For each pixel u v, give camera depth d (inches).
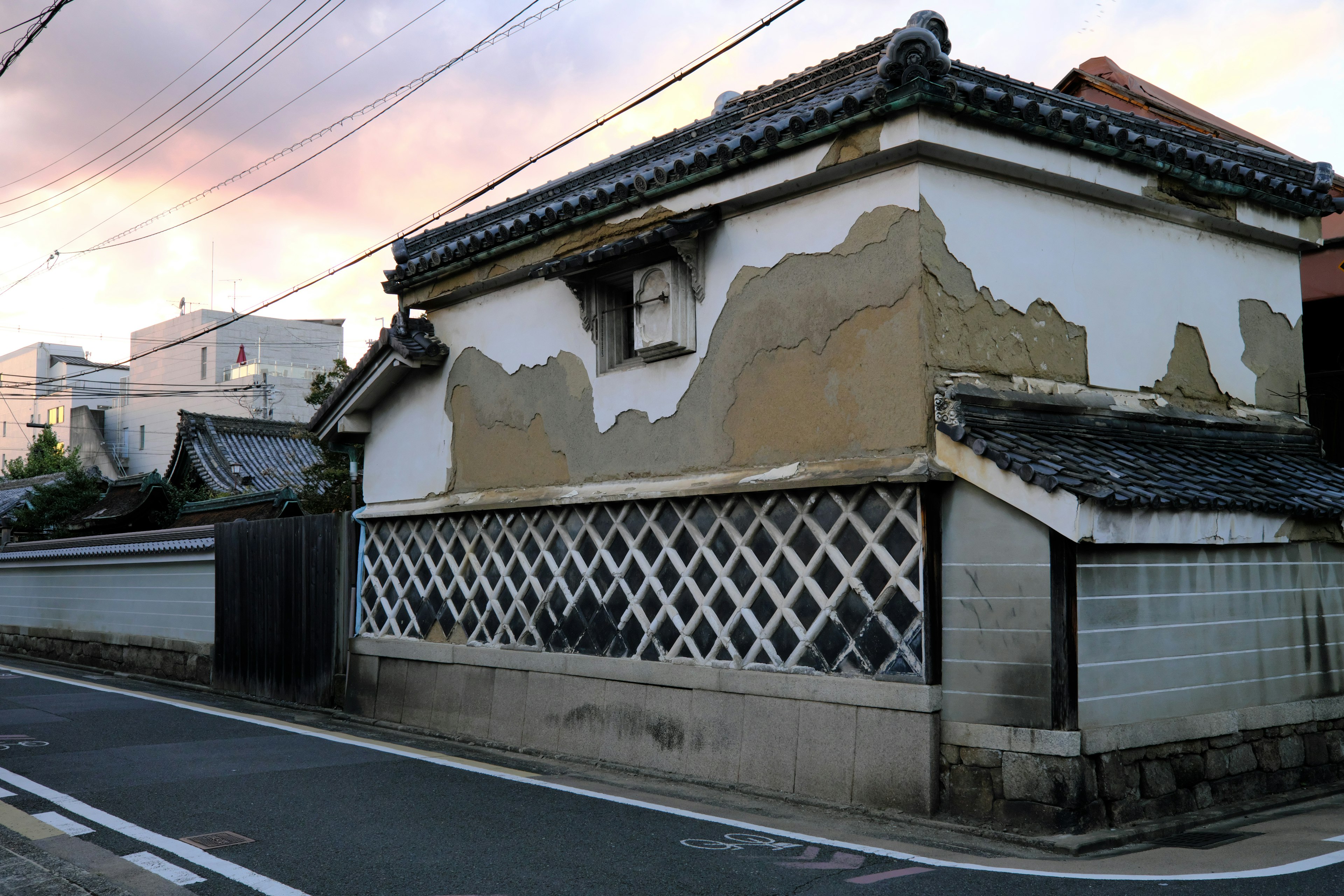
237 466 1025.5
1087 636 248.1
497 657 390.6
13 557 794.2
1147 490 246.2
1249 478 295.0
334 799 286.0
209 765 337.1
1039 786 240.4
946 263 270.8
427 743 392.2
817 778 279.6
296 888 206.4
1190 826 254.5
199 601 595.8
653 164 350.3
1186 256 339.6
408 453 449.4
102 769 329.7
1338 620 322.0
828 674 281.4
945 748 257.4
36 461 1784.0
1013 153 279.3
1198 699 275.3
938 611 260.2
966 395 265.4
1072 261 303.4
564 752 357.7
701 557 319.0
